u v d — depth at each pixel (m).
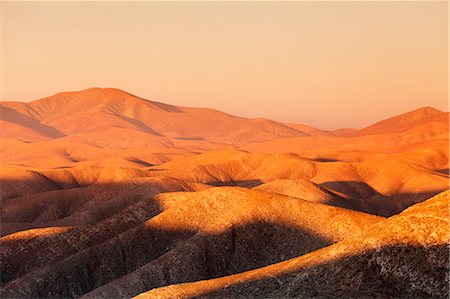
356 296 61.03
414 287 60.06
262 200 129.62
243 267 119.62
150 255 126.81
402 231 65.62
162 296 74.62
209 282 75.69
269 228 124.19
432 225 64.38
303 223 124.19
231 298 69.94
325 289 63.88
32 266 129.62
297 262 71.94
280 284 68.44
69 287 120.88
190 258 117.88
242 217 125.75
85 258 126.00
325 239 120.44
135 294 109.69
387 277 62.12
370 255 64.88
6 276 127.81
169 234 128.38
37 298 117.56
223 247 121.31
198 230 126.44
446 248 61.28
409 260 62.22
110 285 112.00
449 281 58.94
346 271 64.62
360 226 122.69
